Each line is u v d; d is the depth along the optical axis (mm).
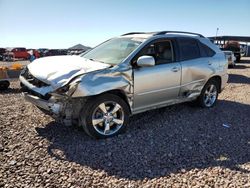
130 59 5234
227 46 28969
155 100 5703
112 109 5000
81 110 4746
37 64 5426
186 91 6320
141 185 3566
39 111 6371
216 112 6832
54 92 4555
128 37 6152
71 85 4465
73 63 5199
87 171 3848
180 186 3570
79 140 4836
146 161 4195
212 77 7016
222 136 5336
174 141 4977
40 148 4484
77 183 3553
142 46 5520
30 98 5004
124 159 4227
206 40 7090
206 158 4387
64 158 4188
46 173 3750
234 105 7637
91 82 4625
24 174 3701
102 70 4844
